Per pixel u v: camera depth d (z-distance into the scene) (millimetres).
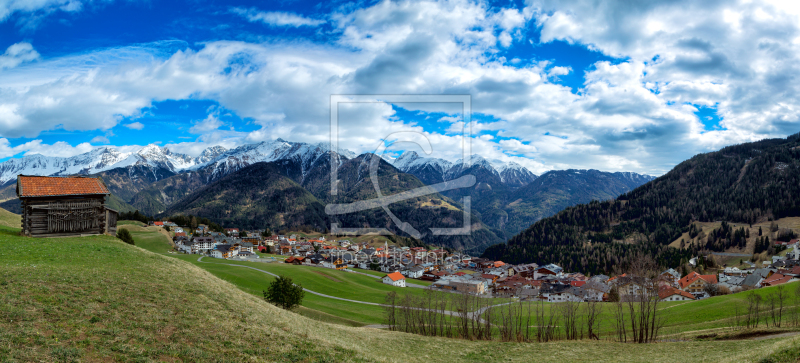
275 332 22469
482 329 64250
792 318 58250
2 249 28703
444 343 40188
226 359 17438
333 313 69938
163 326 19047
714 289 124938
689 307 78125
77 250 31594
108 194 42438
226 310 23609
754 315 63406
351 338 30844
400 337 40469
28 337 15109
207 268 95562
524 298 116938
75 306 18875
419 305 77562
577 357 38000
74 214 40000
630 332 62688
